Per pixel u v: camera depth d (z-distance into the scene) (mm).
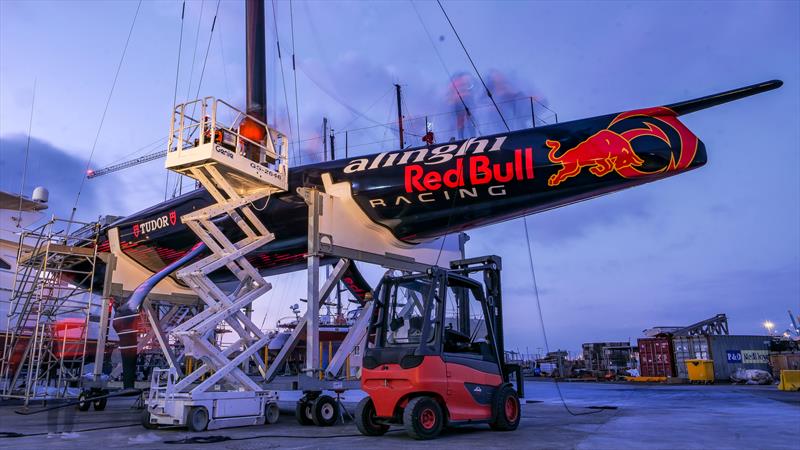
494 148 11727
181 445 7336
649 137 10773
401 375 7938
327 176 12930
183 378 10055
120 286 16906
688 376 33781
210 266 10500
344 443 7410
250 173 10891
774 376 32656
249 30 15945
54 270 16672
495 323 10211
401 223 12875
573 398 19109
